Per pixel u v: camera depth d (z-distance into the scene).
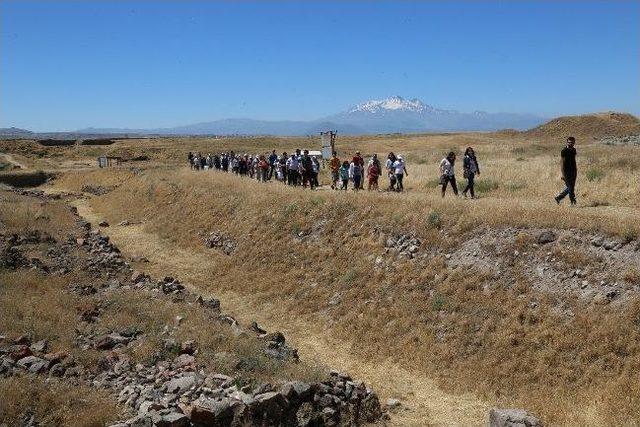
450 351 14.88
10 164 79.75
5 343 11.70
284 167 36.34
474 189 27.14
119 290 17.41
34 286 16.41
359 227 22.44
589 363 12.81
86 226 32.22
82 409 9.24
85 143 111.00
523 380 13.21
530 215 17.80
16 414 8.76
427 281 17.80
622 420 10.98
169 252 28.73
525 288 15.48
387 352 15.90
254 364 11.82
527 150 54.75
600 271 14.63
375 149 87.12
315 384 11.04
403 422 11.95
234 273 23.97
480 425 11.84
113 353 11.95
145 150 100.06
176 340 12.77
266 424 9.74
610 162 32.34
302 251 23.08
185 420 9.12
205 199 33.81
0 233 23.56
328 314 18.83
